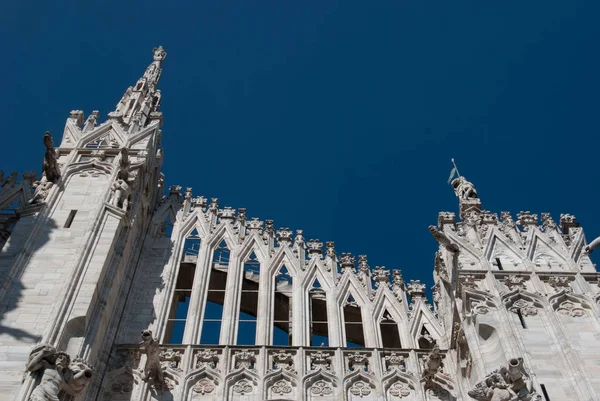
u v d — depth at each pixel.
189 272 29.25
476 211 28.14
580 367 20.73
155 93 35.53
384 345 28.12
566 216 27.31
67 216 25.67
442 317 26.67
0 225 26.66
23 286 22.59
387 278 28.45
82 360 20.34
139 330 25.12
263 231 29.89
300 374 23.47
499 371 19.78
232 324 25.58
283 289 29.22
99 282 23.11
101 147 29.73
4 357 20.11
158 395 22.66
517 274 24.14
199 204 30.92
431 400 23.28
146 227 29.39
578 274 24.31
